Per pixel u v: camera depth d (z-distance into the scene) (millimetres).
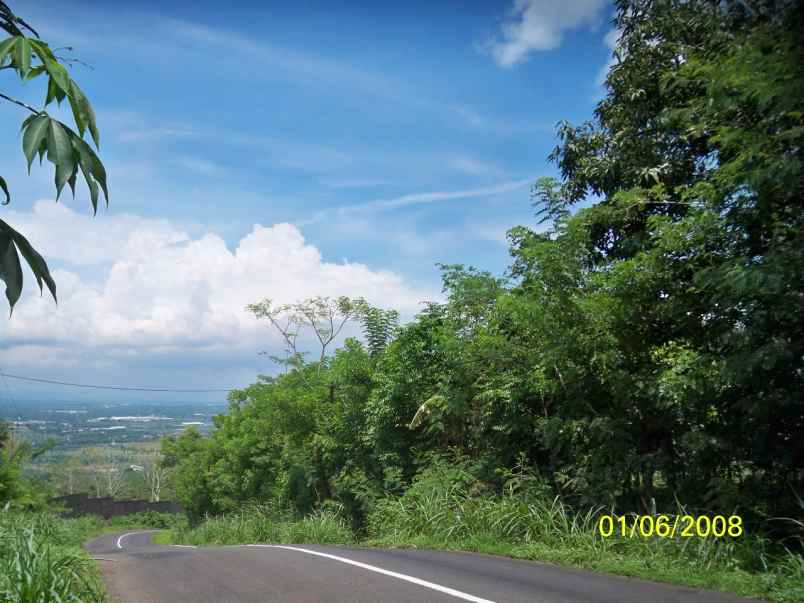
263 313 28062
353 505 19953
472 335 14523
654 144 12680
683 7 12562
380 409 17344
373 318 20312
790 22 6953
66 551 9195
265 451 32750
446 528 12422
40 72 2609
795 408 8016
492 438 13875
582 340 10484
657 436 10562
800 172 7352
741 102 8328
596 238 13328
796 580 6480
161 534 53844
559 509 10727
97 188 2561
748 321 8211
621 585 7105
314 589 7684
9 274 2314
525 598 6457
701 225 8906
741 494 8594
